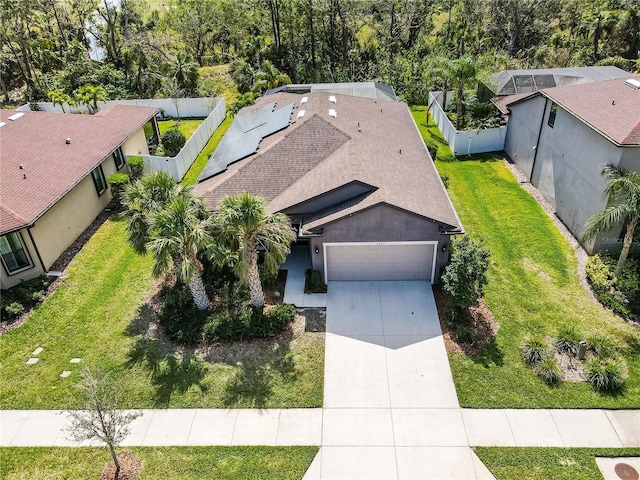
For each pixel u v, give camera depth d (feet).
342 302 59.57
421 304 58.90
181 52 141.79
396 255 60.75
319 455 42.01
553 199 77.05
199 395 48.01
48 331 56.85
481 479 39.65
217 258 51.67
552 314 56.34
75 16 175.52
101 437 38.83
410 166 70.74
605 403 45.60
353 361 51.24
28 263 63.87
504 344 52.54
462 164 94.32
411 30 164.76
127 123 93.25
